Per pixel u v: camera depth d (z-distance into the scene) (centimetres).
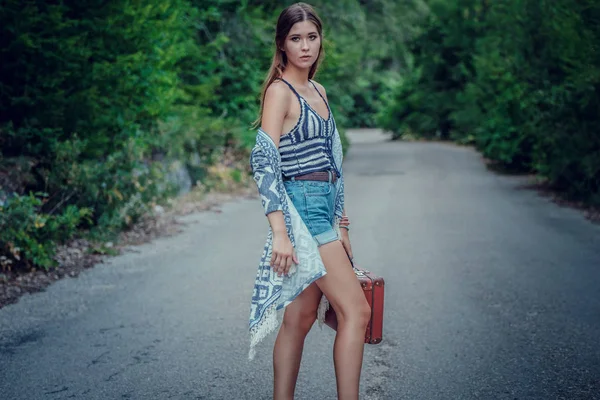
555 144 1070
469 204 1062
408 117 3194
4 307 505
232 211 1007
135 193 795
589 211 977
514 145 1484
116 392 351
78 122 752
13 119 741
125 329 454
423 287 560
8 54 706
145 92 900
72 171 716
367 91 4631
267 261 259
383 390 349
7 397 344
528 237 782
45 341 430
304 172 263
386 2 2259
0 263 571
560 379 361
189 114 1140
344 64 2069
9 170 672
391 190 1251
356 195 1183
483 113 2011
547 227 848
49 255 614
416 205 1056
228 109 1466
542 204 1054
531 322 463
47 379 368
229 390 353
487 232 816
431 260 663
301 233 254
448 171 1612
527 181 1377
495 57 1630
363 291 271
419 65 3044
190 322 469
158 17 967
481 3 2697
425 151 2308
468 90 2050
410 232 819
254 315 256
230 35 1460
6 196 643
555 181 1145
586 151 1006
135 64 838
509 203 1069
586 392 344
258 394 348
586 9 1002
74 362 393
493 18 1605
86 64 752
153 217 888
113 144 827
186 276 604
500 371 374
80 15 793
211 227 866
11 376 372
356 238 781
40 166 735
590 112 999
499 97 1603
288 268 249
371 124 4819
